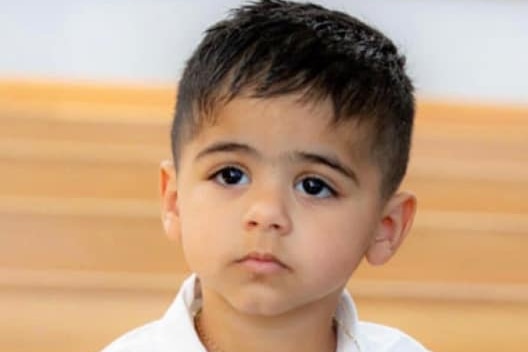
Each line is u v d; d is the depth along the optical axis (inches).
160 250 115.6
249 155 44.5
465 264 119.9
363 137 45.9
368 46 47.9
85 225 119.0
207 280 46.2
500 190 138.3
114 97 168.2
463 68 190.4
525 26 189.9
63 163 134.6
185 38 182.9
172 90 177.5
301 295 45.4
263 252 44.3
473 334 107.3
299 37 46.8
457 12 188.7
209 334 49.4
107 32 182.7
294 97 44.2
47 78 181.8
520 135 163.3
